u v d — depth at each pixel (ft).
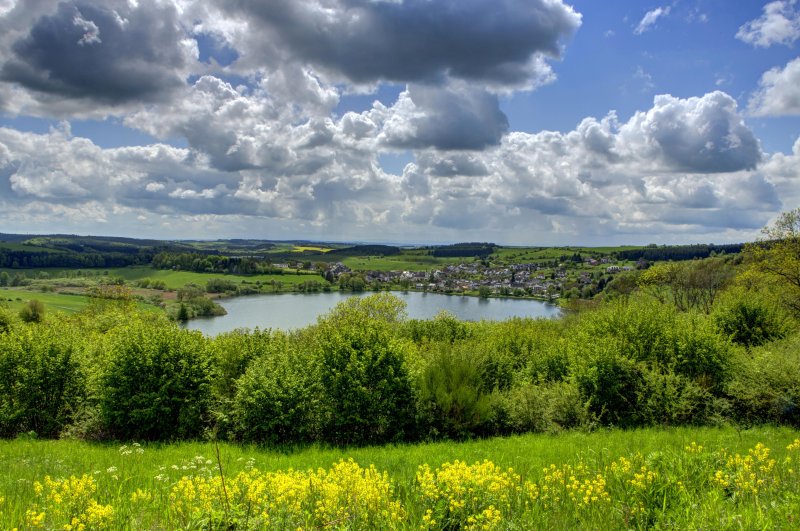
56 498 18.65
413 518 18.33
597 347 55.93
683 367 55.77
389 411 49.75
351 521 17.63
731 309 75.82
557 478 21.57
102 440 49.73
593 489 20.04
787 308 103.14
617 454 32.04
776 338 69.00
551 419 51.31
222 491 18.47
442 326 114.73
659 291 177.58
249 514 17.65
